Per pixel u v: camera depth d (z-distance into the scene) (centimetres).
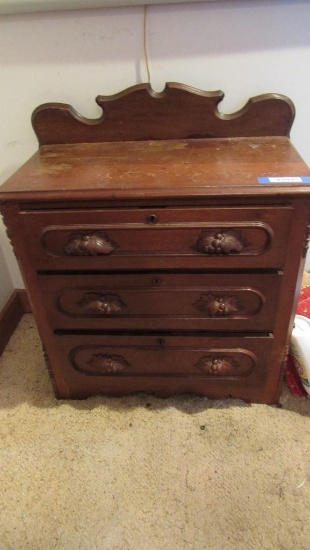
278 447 92
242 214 70
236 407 102
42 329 91
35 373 117
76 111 94
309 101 96
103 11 86
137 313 86
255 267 77
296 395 105
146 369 97
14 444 96
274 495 83
